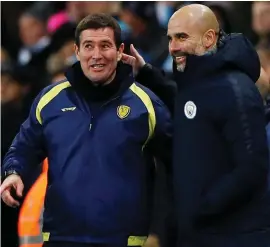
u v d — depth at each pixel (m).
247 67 17.14
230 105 16.75
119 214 17.62
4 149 23.89
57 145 17.88
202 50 17.28
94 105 17.94
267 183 17.22
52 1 33.38
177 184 17.31
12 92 26.36
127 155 17.77
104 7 28.31
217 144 16.97
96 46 17.83
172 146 18.06
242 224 17.06
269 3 25.00
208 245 17.12
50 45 27.67
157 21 30.30
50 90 18.25
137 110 17.95
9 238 23.48
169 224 21.84
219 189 16.75
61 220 17.69
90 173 17.66
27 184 19.83
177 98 17.45
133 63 19.33
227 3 30.28
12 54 33.72
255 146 16.61
